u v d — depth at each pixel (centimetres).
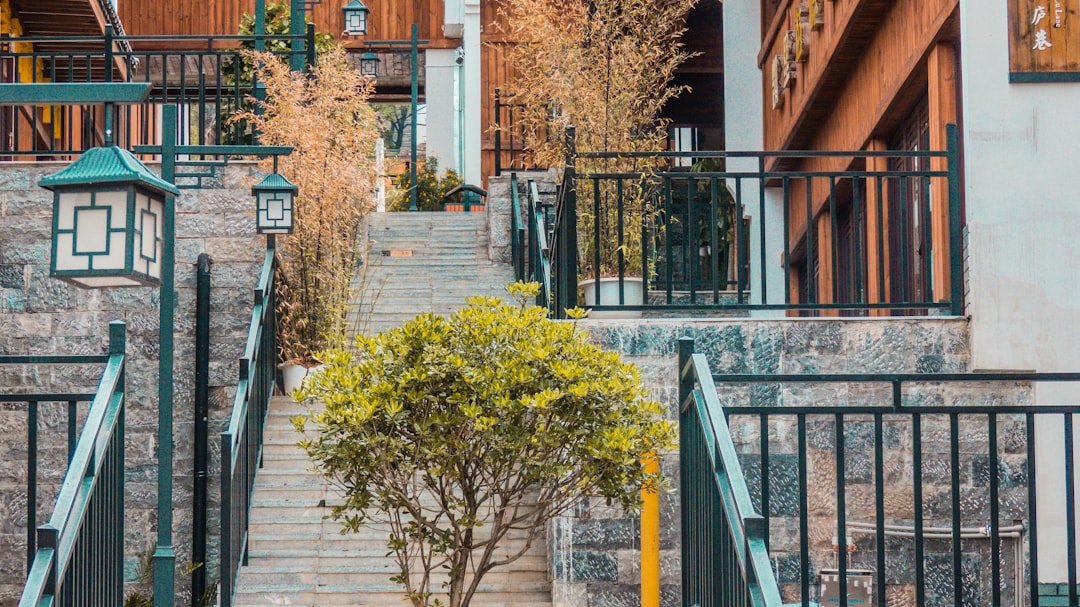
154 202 484
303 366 946
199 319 913
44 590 423
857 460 728
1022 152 757
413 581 752
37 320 921
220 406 915
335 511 595
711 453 464
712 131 1620
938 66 851
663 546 714
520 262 1088
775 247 1327
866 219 1062
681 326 741
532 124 1281
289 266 995
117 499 522
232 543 710
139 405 906
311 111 1053
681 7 1178
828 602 693
